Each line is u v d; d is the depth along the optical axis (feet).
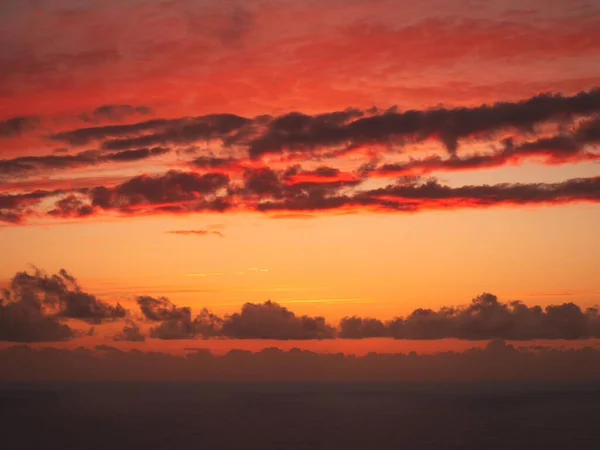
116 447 394.93
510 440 412.16
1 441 422.82
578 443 397.80
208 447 388.57
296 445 390.01
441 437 421.18
